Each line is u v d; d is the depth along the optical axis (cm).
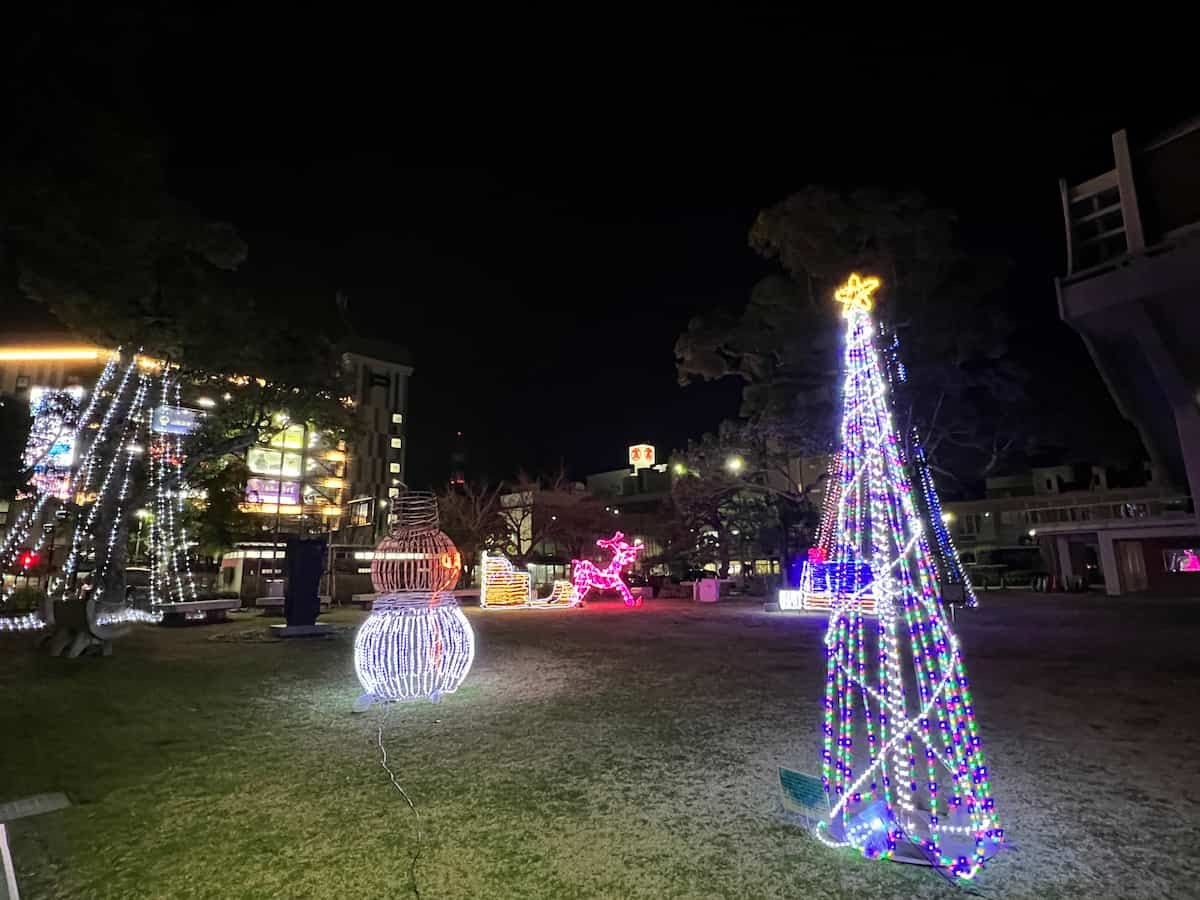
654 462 5506
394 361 7100
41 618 1441
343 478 5584
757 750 540
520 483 4138
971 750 388
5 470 2086
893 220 2164
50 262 1084
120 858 360
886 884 323
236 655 1125
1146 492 3019
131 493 1711
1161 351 625
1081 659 959
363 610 2175
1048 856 348
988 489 3909
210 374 1612
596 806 423
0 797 446
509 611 2194
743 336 2542
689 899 311
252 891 324
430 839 378
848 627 498
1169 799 423
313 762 518
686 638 1327
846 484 461
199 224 1259
